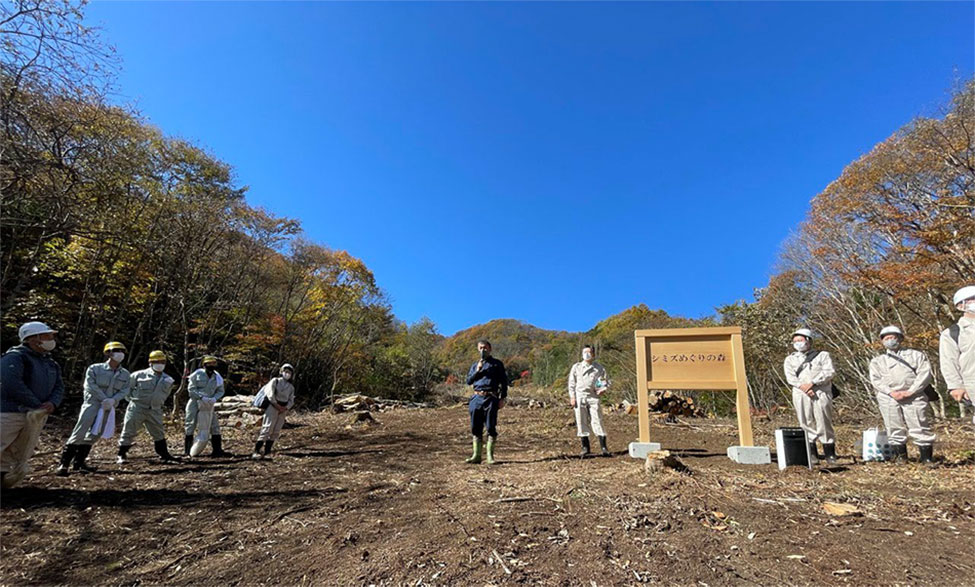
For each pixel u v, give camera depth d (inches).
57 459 220.4
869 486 146.6
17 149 268.8
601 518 114.6
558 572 86.1
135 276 491.5
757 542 99.3
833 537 101.7
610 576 84.4
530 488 147.3
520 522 112.9
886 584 80.2
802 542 99.0
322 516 126.0
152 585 87.0
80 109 313.9
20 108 270.5
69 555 101.7
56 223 327.3
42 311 420.5
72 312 450.9
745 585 80.8
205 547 105.1
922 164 447.5
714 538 101.5
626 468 178.7
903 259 466.0
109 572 92.9
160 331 544.7
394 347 1070.4
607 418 391.9
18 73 266.1
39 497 148.2
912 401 184.1
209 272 615.5
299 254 826.8
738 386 203.0
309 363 802.2
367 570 89.2
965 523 109.5
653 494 135.0
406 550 97.6
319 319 810.8
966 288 169.2
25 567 95.3
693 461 200.4
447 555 94.3
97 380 196.4
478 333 1995.6
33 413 148.9
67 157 313.0
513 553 94.7
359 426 372.2
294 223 710.5
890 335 192.9
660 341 218.7
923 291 451.5
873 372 198.7
